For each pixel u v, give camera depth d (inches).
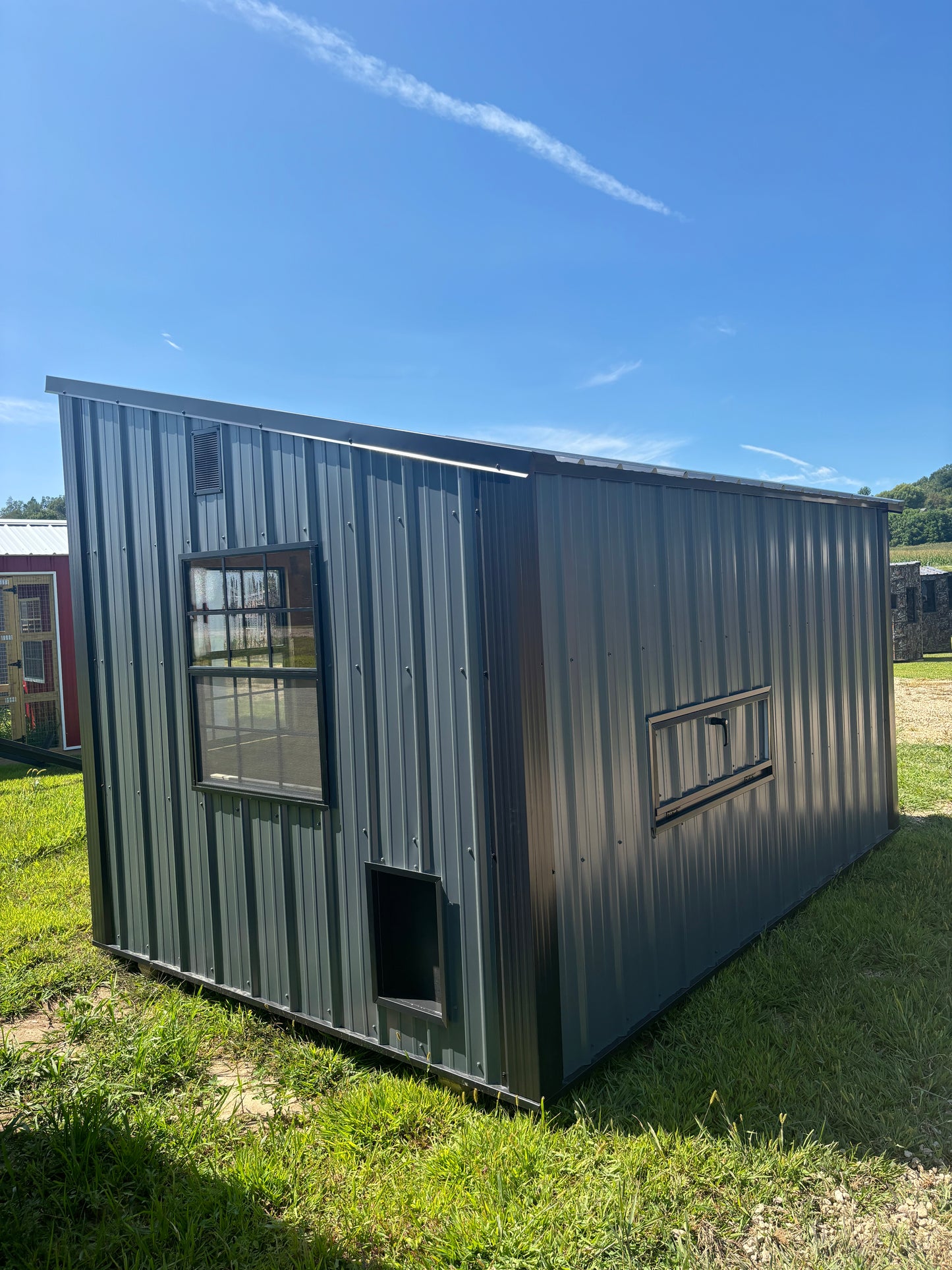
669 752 158.2
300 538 149.0
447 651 128.5
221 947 167.3
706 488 171.6
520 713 119.5
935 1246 95.3
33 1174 111.3
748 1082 125.3
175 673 172.9
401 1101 126.3
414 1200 104.3
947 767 349.1
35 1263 95.7
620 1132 116.0
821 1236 97.4
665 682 157.6
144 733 180.2
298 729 150.6
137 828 183.3
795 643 211.0
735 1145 111.4
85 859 263.0
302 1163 113.3
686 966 159.8
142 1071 137.6
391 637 136.2
